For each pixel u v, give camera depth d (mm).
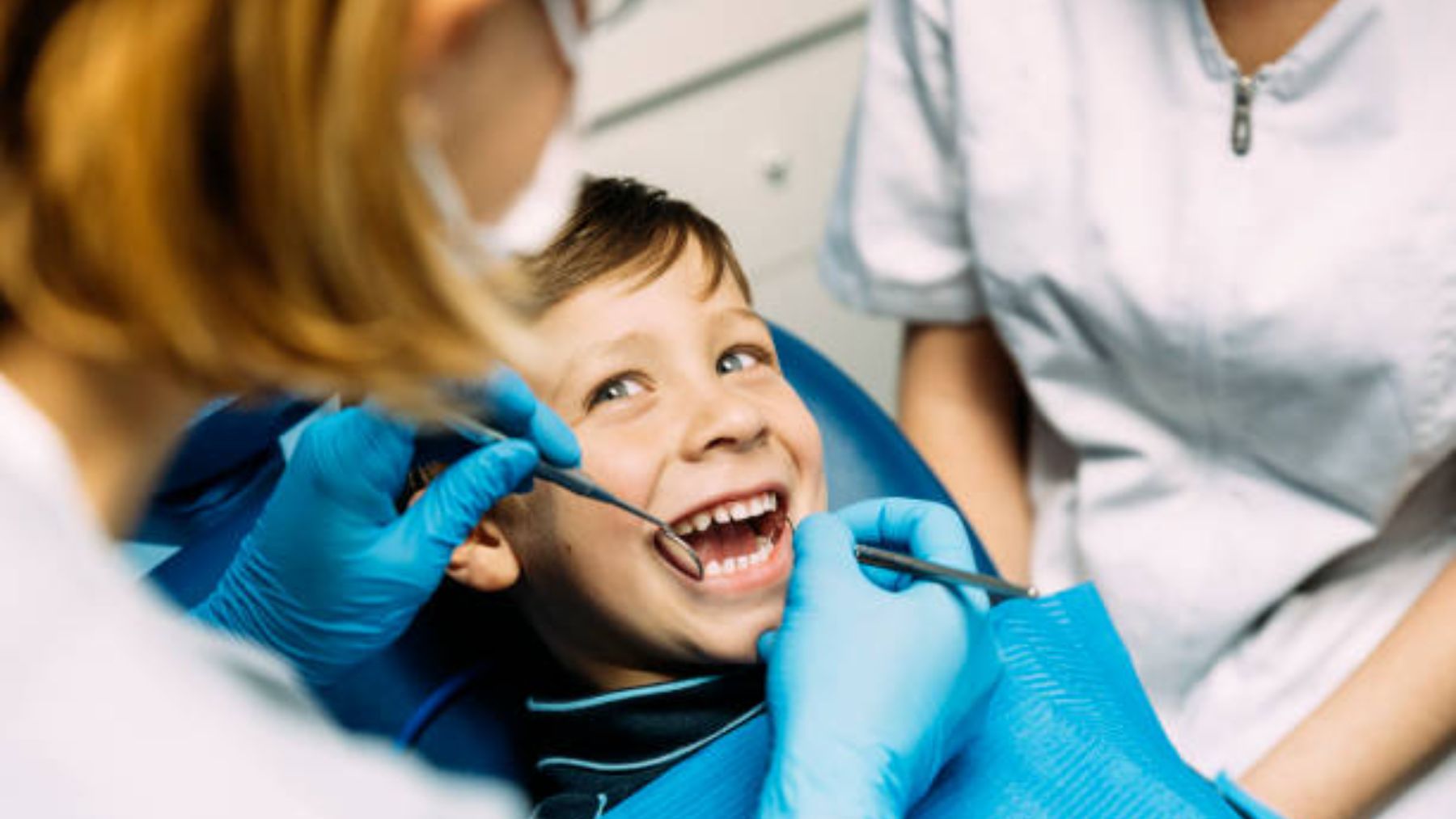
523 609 1023
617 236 993
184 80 441
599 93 1688
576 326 972
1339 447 1072
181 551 1048
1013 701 901
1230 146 1055
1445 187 992
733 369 1012
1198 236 1057
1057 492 1255
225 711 492
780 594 961
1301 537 1114
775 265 1912
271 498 851
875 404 1129
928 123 1197
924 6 1146
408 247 476
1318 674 1125
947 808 846
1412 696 1021
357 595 836
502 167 533
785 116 1839
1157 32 1070
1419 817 1077
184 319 468
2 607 445
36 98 448
